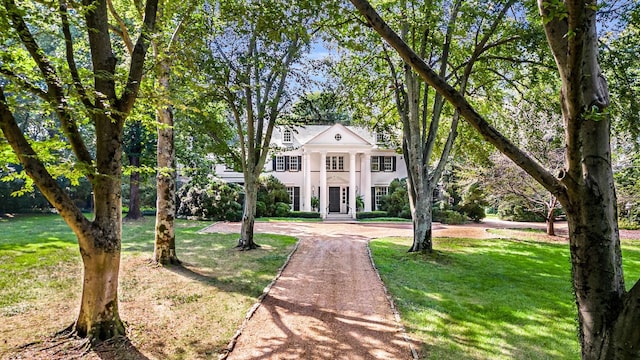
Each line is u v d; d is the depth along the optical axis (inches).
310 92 573.0
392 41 126.0
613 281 109.6
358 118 633.0
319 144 1103.0
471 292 315.9
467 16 436.1
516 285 340.5
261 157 535.5
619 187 632.4
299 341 213.0
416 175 497.4
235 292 307.9
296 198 1178.0
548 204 689.6
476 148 624.4
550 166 590.2
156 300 284.0
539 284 345.1
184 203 959.6
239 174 1177.4
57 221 819.4
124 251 472.1
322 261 442.6
